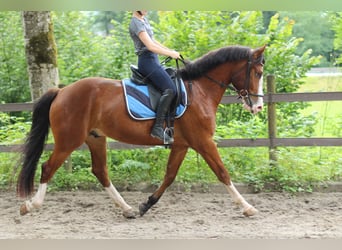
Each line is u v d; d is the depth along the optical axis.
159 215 6.25
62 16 10.84
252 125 7.92
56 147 5.82
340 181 7.27
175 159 6.12
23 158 5.95
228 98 7.36
